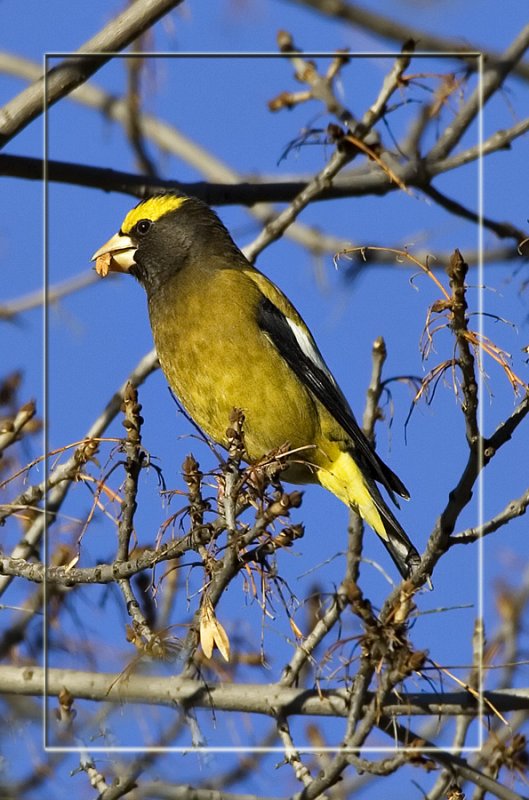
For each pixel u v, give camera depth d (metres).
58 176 12.62
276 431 11.43
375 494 11.15
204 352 11.43
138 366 11.95
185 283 11.70
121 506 8.49
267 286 11.81
